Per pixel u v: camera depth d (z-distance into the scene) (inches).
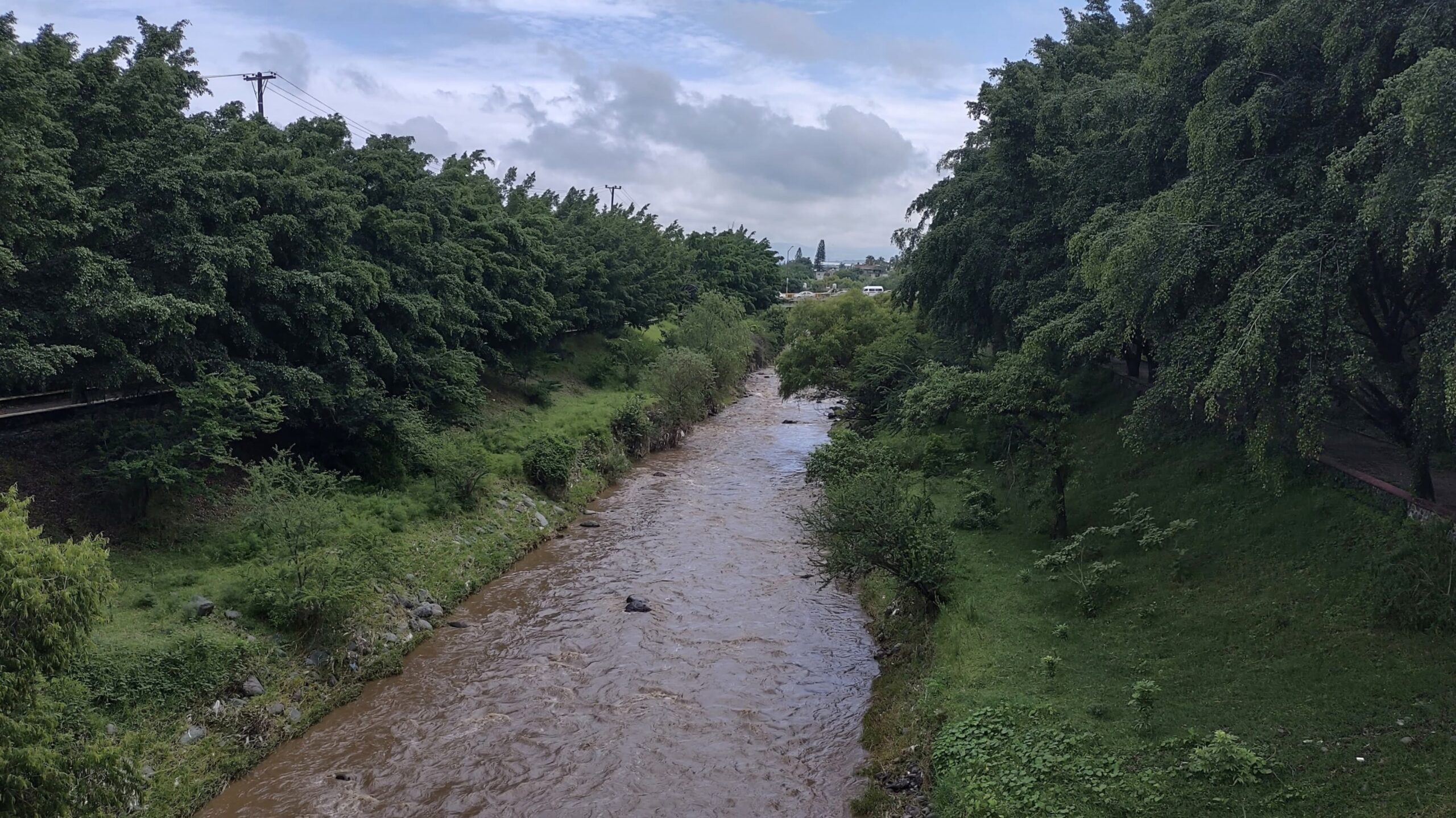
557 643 726.5
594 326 1947.6
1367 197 453.4
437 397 1143.0
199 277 685.3
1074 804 404.5
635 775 531.8
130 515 682.2
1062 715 486.9
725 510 1154.0
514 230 1446.9
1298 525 602.9
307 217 852.6
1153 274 573.9
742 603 815.7
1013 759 450.0
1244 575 593.6
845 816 482.9
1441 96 396.2
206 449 671.8
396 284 1088.8
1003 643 591.5
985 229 1045.8
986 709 501.7
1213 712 457.4
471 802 506.0
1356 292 560.7
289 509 669.9
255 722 555.5
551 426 1309.1
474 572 869.2
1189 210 574.9
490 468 1048.2
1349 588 521.0
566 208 2303.2
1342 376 494.6
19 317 577.9
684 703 623.8
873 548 662.5
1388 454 673.0
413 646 711.7
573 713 610.5
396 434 931.3
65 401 755.4
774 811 492.1
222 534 724.0
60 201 592.1
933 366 880.9
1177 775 408.2
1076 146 934.4
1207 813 378.9
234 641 589.3
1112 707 487.5
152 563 656.4
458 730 587.8
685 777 529.7
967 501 872.9
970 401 802.8
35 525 623.8
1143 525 685.3
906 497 733.9
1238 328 504.7
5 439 682.2
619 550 983.6
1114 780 417.1
